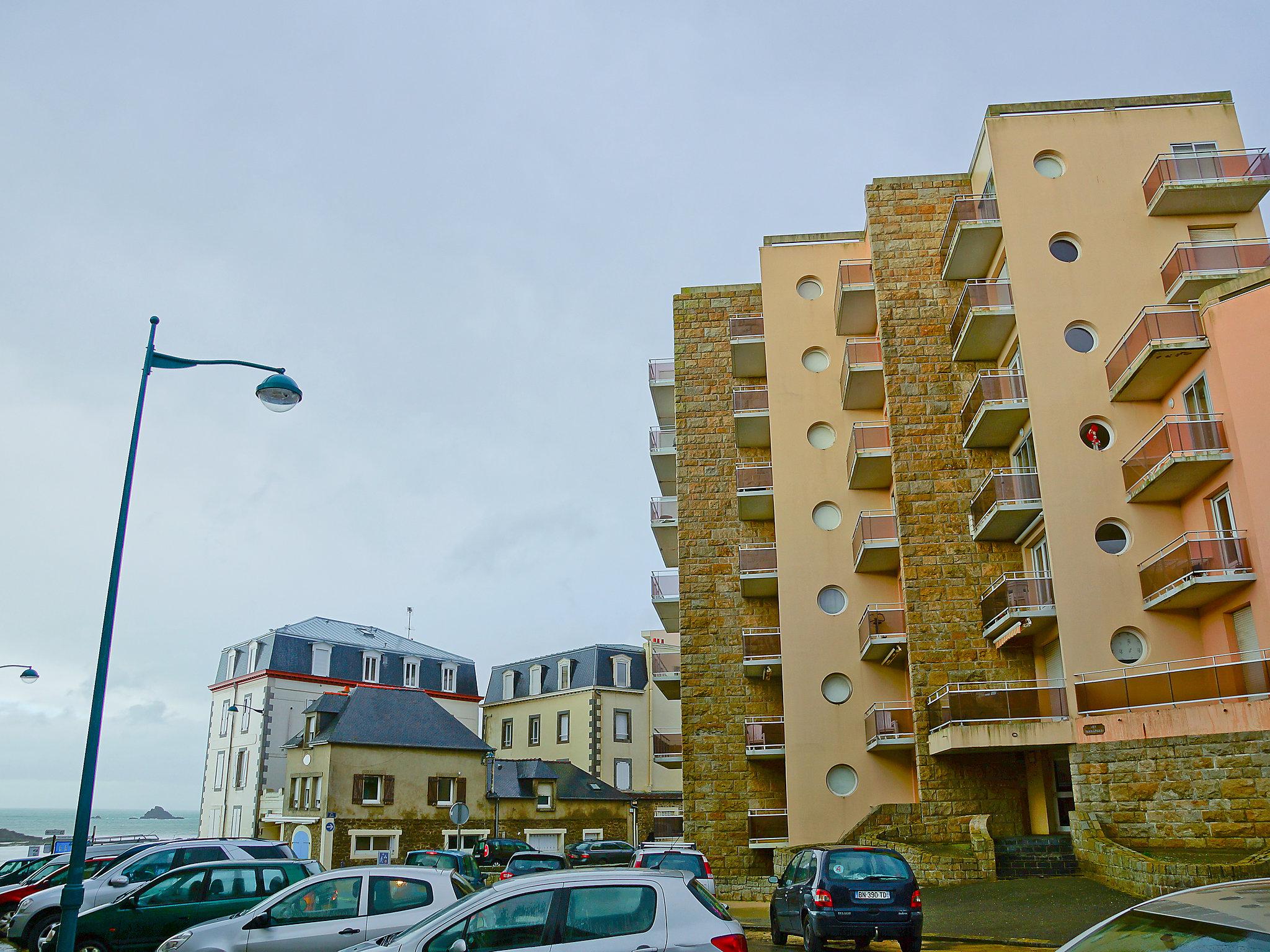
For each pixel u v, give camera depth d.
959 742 22.20
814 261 33.44
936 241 28.44
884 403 31.50
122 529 12.72
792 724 29.20
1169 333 21.50
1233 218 24.72
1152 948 4.63
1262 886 5.11
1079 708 21.34
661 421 39.78
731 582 32.56
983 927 16.03
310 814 40.12
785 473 31.53
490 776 44.50
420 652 59.91
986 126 26.14
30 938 16.34
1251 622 20.27
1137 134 25.55
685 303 35.25
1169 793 19.28
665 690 36.88
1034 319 24.34
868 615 28.20
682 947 8.03
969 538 26.05
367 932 11.32
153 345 13.73
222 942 11.07
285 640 53.88
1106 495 22.95
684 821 30.53
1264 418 19.78
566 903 8.23
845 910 13.74
